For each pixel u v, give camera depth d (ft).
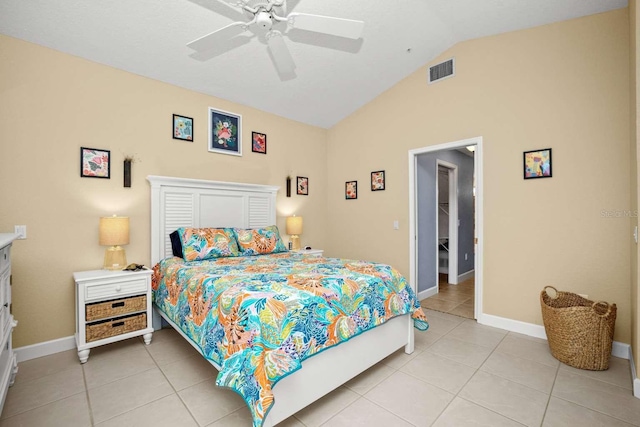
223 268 7.98
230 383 4.65
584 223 8.31
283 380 5.03
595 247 8.17
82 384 6.57
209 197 11.17
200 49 7.02
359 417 5.51
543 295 8.34
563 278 8.64
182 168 10.67
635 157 6.47
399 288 7.72
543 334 8.96
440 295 13.89
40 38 7.77
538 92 9.06
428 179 13.79
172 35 8.36
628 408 5.69
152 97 10.00
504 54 9.71
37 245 7.92
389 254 13.01
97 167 8.85
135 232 9.57
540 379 6.74
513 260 9.55
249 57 9.80
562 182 8.64
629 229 7.66
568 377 6.81
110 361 7.61
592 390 6.29
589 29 8.25
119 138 9.29
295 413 5.58
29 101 7.80
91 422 5.37
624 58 7.75
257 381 4.50
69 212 8.39
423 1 8.47
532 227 9.18
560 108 8.69
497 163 9.85
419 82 11.86
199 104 11.14
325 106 13.56
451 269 16.28
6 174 7.50
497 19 9.07
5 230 7.48
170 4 7.41
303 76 11.32
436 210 14.32
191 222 10.69
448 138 11.02
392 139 12.84
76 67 8.54
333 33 6.71
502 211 9.75
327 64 10.89
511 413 5.59
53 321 8.13
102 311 7.80
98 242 8.85
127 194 9.43
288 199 13.89
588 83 8.25
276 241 11.46
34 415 5.55
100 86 8.95
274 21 6.77
